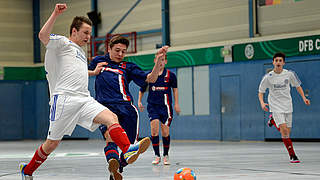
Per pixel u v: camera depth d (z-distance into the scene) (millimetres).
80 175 8695
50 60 6215
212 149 17156
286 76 11141
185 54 26078
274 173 8453
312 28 21969
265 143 21406
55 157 14109
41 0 33812
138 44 28672
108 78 6824
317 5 21812
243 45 23781
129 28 29078
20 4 33750
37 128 33219
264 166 9984
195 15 26062
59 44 6148
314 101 21531
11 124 32781
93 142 26656
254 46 23359
